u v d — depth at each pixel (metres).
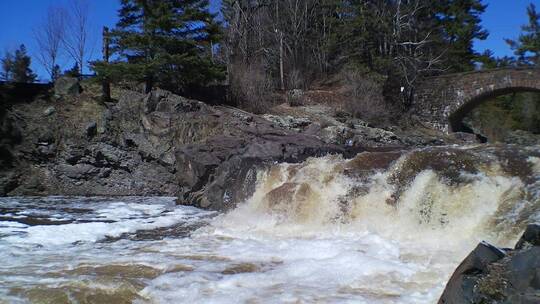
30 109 24.17
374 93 36.84
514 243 9.64
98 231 12.72
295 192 13.69
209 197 17.31
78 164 21.80
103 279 8.26
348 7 43.97
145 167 21.91
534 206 10.28
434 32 48.28
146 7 27.56
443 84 39.53
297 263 9.04
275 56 43.47
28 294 7.57
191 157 18.52
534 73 35.22
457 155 12.64
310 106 34.22
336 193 13.49
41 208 16.88
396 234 11.61
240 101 30.58
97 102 26.02
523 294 5.48
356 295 7.27
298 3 45.41
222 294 7.45
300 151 18.41
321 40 44.81
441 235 11.18
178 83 28.67
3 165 21.14
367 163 13.99
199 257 9.80
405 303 6.89
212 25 29.22
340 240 11.04
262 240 11.41
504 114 53.56
